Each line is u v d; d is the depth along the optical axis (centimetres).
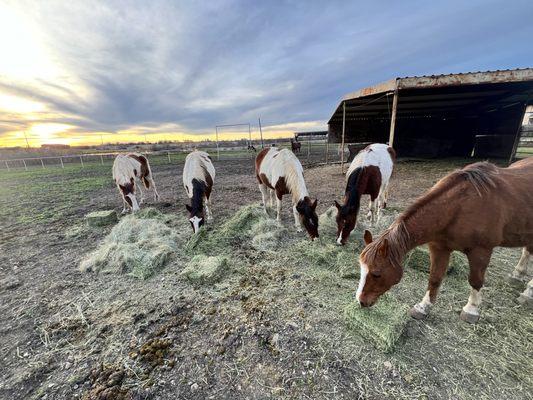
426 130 1306
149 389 164
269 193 548
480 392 152
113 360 187
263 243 367
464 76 534
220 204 611
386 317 196
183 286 279
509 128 1073
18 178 1302
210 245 370
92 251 381
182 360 185
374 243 181
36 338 214
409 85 558
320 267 303
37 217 568
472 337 191
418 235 184
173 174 1233
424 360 174
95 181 1098
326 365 174
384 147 451
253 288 268
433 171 880
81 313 241
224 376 171
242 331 209
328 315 220
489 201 177
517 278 250
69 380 173
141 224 427
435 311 219
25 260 358
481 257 188
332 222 423
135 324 224
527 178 193
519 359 172
